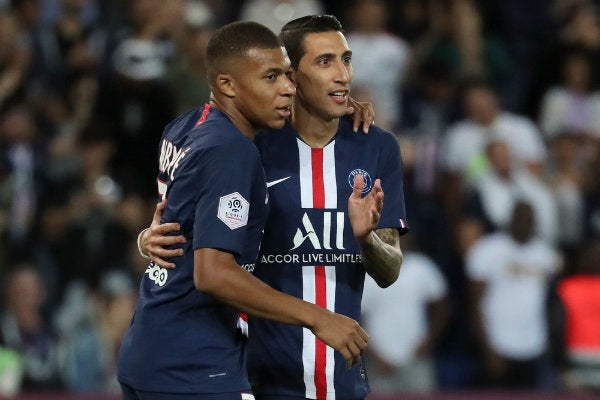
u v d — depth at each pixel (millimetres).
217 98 15930
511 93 43000
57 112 37281
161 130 36250
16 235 34094
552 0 45438
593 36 44469
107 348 31578
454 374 33125
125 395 16250
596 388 32781
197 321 15609
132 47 37156
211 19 40688
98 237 33469
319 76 16828
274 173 17312
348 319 15320
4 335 30938
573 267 34469
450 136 37844
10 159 35250
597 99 41750
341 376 17406
